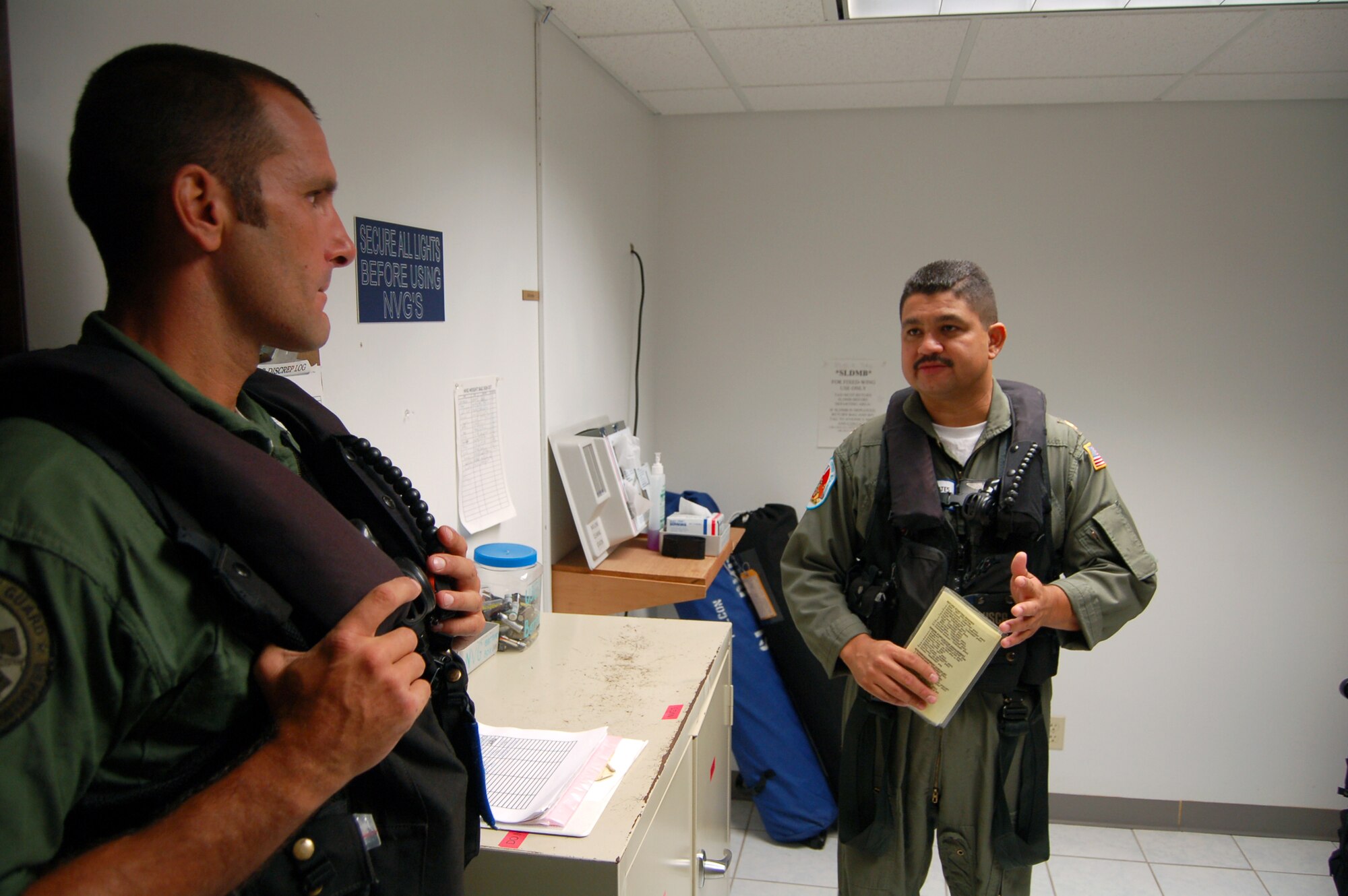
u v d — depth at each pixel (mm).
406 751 719
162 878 530
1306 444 2680
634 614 2979
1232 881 2492
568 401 2322
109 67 662
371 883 673
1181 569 2773
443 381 1654
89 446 565
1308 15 1938
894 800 1604
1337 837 2717
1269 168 2633
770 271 3000
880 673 1458
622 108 2654
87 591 526
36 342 869
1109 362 2777
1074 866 2564
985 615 1480
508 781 1109
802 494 3066
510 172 1912
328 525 646
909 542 1529
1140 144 2701
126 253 668
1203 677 2781
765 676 2686
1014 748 1506
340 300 1335
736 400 3080
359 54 1359
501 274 1890
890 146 2867
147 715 578
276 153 699
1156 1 1890
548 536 2188
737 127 2971
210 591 588
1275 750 2750
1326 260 2623
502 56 1854
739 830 2703
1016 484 1484
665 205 3059
